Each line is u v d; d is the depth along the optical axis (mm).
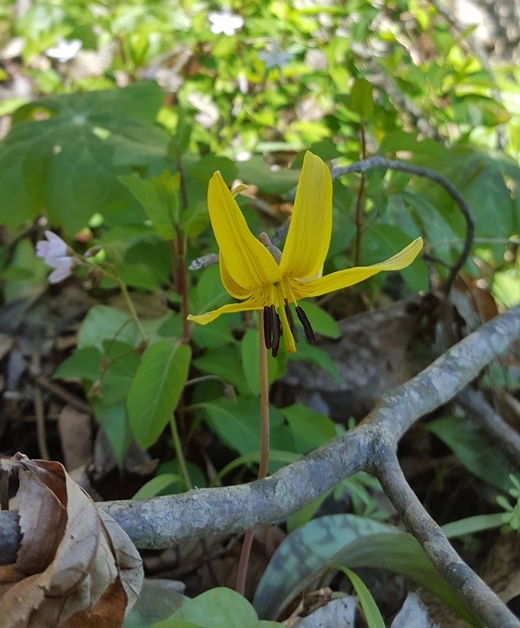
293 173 330
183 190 309
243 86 461
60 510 142
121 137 343
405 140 281
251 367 231
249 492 173
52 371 318
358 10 477
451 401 285
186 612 166
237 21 446
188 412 287
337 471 190
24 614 134
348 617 192
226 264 143
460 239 326
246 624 167
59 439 297
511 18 637
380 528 228
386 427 205
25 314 340
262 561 243
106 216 315
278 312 166
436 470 287
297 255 147
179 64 532
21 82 546
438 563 164
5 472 146
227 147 455
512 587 220
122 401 263
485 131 452
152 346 232
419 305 320
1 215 337
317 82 462
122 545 146
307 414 245
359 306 344
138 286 282
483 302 340
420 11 528
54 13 535
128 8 527
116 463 276
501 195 350
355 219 315
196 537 164
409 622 197
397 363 312
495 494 269
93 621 149
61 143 337
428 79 432
